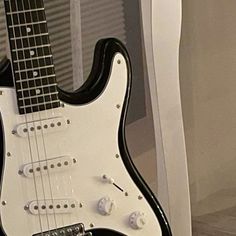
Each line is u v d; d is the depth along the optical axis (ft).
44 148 4.04
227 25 6.30
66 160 4.09
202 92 6.50
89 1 5.74
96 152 4.18
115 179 4.25
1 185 3.97
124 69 4.20
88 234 4.19
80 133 4.13
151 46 4.91
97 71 4.21
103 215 4.22
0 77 3.92
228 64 6.43
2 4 5.15
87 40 5.78
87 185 4.17
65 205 4.11
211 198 6.76
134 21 6.14
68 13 5.49
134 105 6.22
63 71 5.62
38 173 4.03
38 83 3.98
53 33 5.54
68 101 4.09
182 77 6.38
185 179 5.31
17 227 4.03
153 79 5.02
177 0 4.83
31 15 3.93
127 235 4.30
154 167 6.45
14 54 3.92
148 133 6.33
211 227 6.59
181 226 5.41
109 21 5.95
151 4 4.78
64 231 4.11
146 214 4.33
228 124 6.64
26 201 4.03
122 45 4.21
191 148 6.63
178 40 4.94
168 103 5.08
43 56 3.97
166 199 5.33
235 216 6.68
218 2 6.23
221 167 6.75
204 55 6.38
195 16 6.23
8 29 3.91
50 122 4.03
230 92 6.54
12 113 3.96
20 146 3.99
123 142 4.25
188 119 6.54
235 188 6.75
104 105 4.18
